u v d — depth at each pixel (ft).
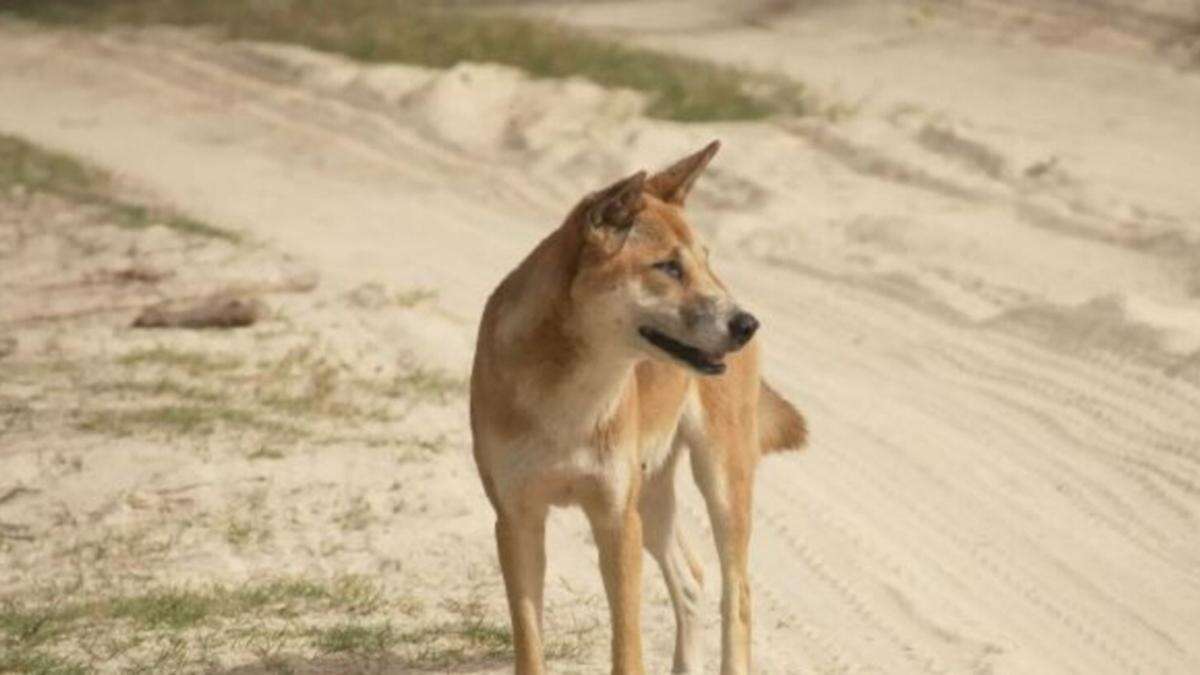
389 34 230.68
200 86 221.25
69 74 233.14
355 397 110.63
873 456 101.45
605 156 177.17
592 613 80.18
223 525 90.58
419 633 76.79
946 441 103.45
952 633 78.69
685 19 240.53
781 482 97.86
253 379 113.39
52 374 113.91
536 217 162.40
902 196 160.66
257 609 79.46
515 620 65.77
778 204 157.89
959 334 122.21
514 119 195.00
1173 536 90.17
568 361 63.57
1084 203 152.15
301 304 130.52
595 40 222.28
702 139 181.37
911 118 184.24
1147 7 216.95
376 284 133.59
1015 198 155.84
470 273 141.49
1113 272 134.41
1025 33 216.74
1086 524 91.91
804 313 129.08
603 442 64.64
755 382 72.79
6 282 128.57
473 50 218.38
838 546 89.20
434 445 102.22
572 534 90.74
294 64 222.69
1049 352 116.47
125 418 105.29
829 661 75.82
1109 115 185.37
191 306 125.18
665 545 73.72
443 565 85.56
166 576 84.12
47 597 81.35
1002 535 90.68
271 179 177.78
